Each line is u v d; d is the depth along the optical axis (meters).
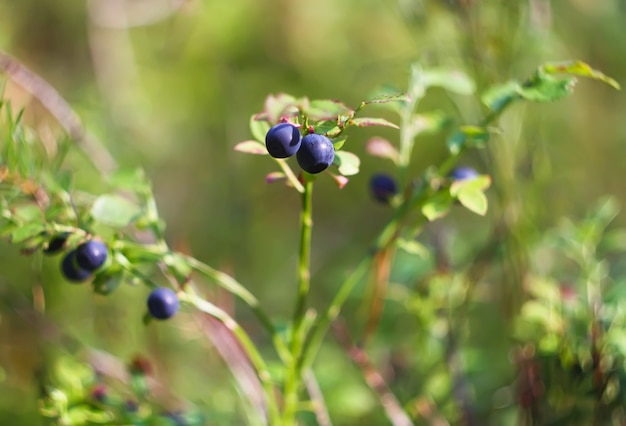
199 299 0.39
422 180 0.40
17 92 0.57
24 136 0.40
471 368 0.48
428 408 0.46
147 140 0.72
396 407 0.45
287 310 0.69
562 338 0.43
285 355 0.40
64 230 0.37
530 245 0.50
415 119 0.42
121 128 0.68
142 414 0.41
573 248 0.45
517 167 0.50
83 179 0.55
